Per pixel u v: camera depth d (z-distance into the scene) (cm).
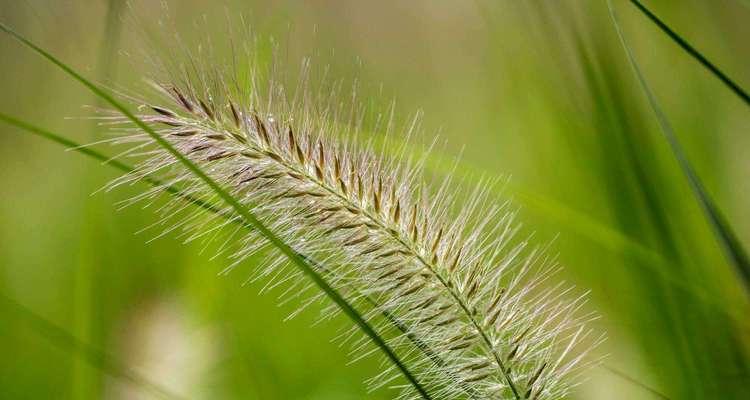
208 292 62
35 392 62
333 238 51
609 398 56
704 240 57
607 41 56
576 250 61
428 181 62
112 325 61
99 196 60
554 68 59
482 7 64
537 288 61
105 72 55
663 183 56
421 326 51
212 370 60
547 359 51
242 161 50
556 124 60
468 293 51
